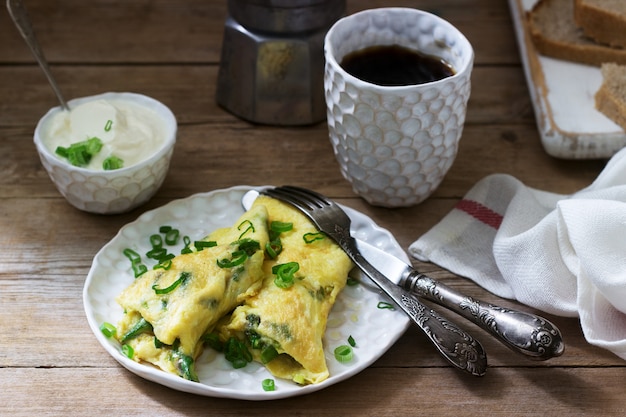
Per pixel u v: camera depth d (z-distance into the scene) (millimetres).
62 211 830
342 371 711
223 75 904
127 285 759
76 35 987
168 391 712
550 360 733
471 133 901
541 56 935
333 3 866
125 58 966
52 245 804
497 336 713
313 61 875
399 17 820
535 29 937
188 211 810
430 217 832
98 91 933
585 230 725
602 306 734
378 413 705
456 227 814
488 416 705
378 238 793
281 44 864
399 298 733
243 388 702
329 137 849
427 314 725
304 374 701
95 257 766
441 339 712
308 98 889
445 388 718
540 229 750
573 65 924
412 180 808
